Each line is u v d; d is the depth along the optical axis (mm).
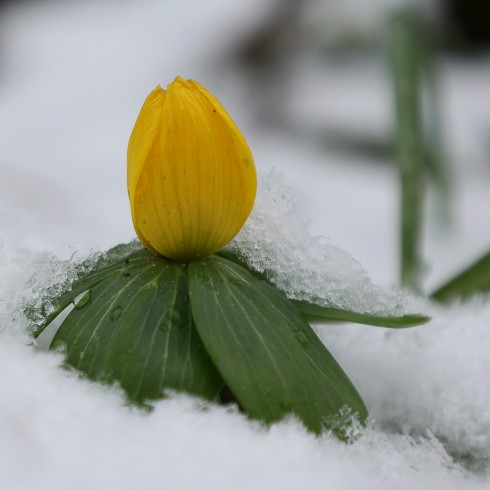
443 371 223
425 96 353
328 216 473
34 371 199
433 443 212
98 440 191
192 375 199
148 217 209
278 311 204
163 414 196
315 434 197
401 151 289
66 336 203
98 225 365
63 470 187
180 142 206
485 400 219
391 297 220
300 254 219
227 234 211
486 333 232
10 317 210
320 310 211
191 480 189
